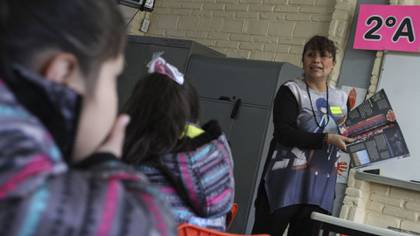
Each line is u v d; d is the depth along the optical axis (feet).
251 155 10.81
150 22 15.72
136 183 1.60
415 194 10.36
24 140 1.39
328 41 7.41
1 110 1.41
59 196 1.35
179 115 4.53
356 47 11.60
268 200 7.11
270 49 13.38
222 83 11.72
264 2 13.82
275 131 7.27
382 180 10.55
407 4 11.19
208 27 14.57
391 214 10.53
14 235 1.28
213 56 12.94
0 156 1.34
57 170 1.43
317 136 6.91
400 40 11.07
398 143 7.13
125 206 1.45
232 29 14.14
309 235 7.00
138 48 13.39
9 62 1.49
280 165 7.17
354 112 7.50
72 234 1.32
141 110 4.55
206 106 11.73
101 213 1.38
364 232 5.76
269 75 11.14
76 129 1.54
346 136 7.34
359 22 11.63
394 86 11.03
